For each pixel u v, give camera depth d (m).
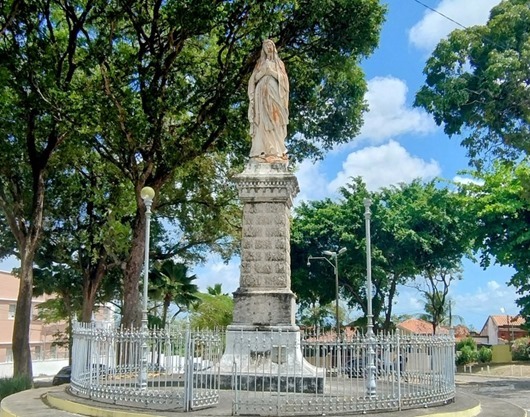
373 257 43.38
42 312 49.53
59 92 21.11
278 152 17.64
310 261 46.56
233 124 25.08
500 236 36.88
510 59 27.62
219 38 23.75
